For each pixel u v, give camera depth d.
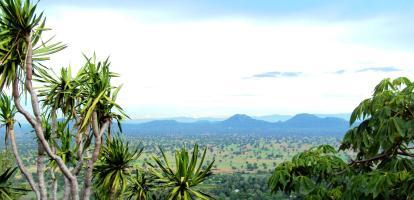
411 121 6.21
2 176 9.89
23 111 8.44
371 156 7.10
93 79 9.23
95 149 9.11
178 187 10.29
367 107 6.94
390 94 6.76
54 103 9.44
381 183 5.90
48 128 11.19
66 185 10.94
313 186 6.91
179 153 10.54
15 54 8.52
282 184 7.16
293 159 7.45
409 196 5.74
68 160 11.48
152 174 10.83
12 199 9.94
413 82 6.69
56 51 9.06
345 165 7.37
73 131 9.84
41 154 9.73
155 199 11.33
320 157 7.40
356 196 6.32
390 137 6.26
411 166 6.53
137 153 10.95
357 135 7.09
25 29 8.45
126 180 10.64
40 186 9.71
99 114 9.41
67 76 9.52
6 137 9.77
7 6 8.30
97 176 10.81
